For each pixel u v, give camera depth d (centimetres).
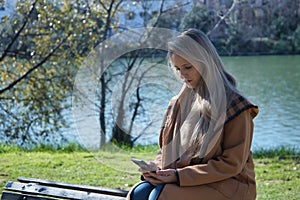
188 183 267
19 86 995
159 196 266
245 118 267
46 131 945
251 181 276
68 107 999
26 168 562
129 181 509
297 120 1092
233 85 276
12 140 955
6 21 965
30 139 950
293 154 670
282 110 1209
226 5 1065
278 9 1644
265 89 1447
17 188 332
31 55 957
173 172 271
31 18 975
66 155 640
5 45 996
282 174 534
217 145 270
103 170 552
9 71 992
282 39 1728
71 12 970
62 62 989
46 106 989
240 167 268
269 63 1730
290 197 452
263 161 614
